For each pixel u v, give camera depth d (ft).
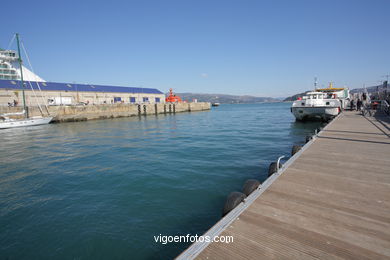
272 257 8.41
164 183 23.35
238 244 9.20
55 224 16.21
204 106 248.93
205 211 17.22
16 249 13.60
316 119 77.15
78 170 30.01
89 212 17.78
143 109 167.22
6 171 30.83
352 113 73.87
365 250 8.69
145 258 12.43
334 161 20.62
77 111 124.98
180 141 50.44
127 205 18.71
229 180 23.61
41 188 23.76
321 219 10.94
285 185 15.28
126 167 30.22
